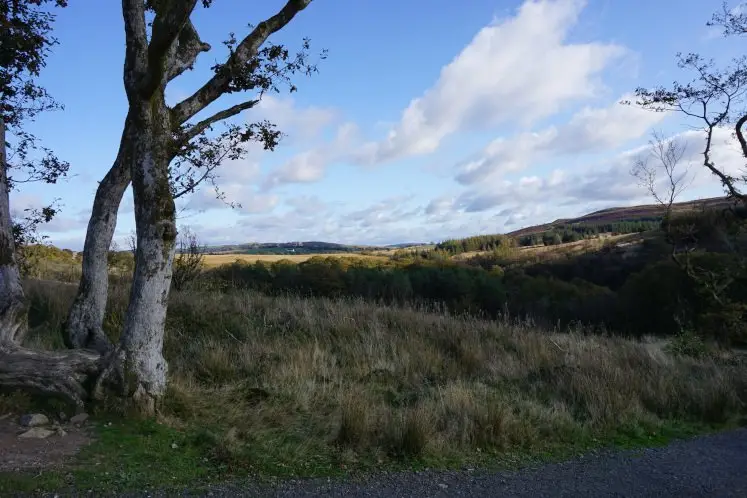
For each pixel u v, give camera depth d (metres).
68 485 3.95
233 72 6.61
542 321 17.94
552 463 5.44
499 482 4.74
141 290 5.80
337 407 6.52
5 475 3.94
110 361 5.70
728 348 14.84
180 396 6.08
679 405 7.98
